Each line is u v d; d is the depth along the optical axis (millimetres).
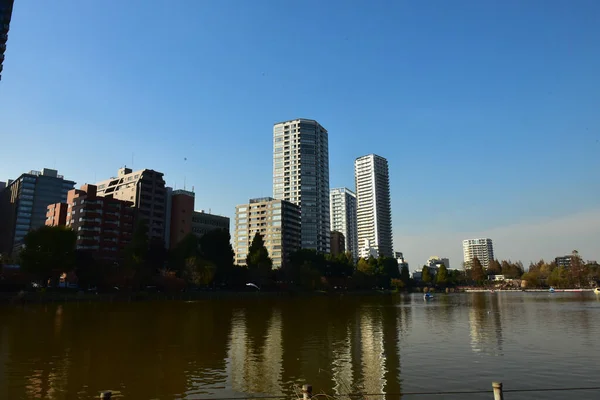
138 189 190125
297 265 188375
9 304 95438
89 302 105125
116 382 29578
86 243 163375
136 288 127312
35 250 108188
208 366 34562
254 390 28000
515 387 28469
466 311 91125
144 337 48969
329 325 63688
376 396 26812
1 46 124312
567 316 75875
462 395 26875
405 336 51625
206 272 135625
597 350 41031
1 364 34594
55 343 44375
